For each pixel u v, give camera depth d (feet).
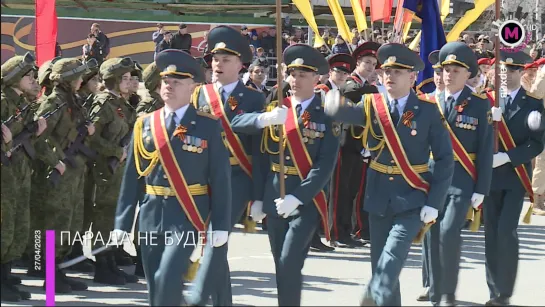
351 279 85.61
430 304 75.41
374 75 98.78
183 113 57.62
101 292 76.48
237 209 65.98
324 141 63.67
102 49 163.43
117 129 79.10
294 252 62.03
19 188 71.20
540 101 74.95
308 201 62.03
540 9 206.28
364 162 103.35
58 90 74.74
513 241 74.54
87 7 177.88
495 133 74.18
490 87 97.66
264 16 178.40
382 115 64.08
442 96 72.13
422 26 106.42
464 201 69.92
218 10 174.70
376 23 172.04
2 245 69.10
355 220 106.22
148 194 57.57
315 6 172.86
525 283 86.28
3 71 69.77
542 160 130.11
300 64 63.77
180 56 57.47
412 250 104.58
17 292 71.10
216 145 57.57
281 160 62.75
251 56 67.62
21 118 70.33
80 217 77.10
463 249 105.29
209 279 58.59
